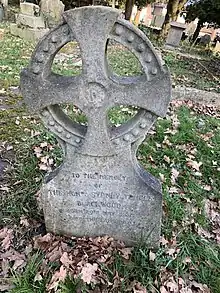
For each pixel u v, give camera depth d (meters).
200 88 8.34
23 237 2.98
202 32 28.67
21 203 3.25
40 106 2.50
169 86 2.33
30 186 3.49
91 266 2.60
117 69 8.64
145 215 2.84
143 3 21.44
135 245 2.98
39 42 2.28
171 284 2.61
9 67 7.32
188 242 3.00
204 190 3.86
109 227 2.96
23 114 5.06
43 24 10.98
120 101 2.41
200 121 5.63
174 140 4.68
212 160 4.39
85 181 2.75
